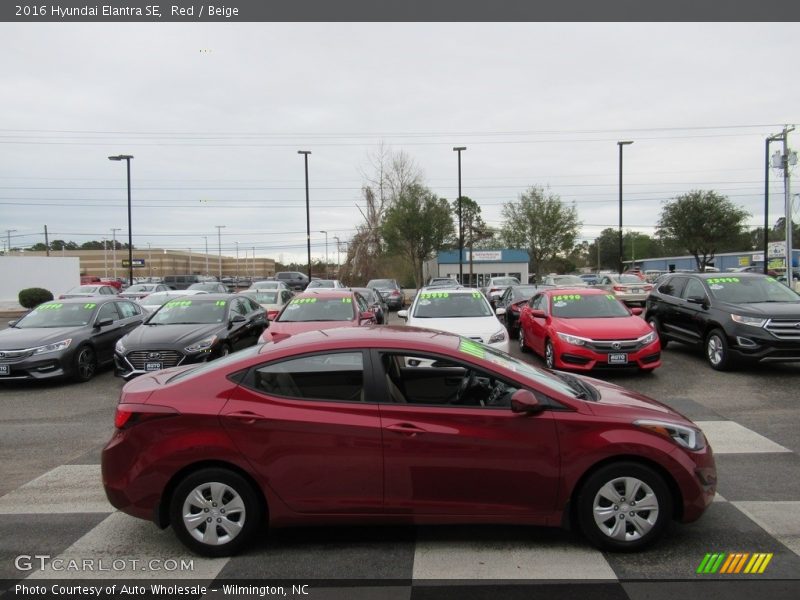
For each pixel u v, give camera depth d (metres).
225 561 3.61
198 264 111.88
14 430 6.93
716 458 5.43
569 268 81.50
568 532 3.93
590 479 3.56
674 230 41.78
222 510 3.62
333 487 3.58
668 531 3.92
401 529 4.01
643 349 8.86
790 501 4.41
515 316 14.45
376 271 47.06
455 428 3.57
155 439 3.60
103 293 27.06
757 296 9.99
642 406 3.83
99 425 7.14
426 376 4.15
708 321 9.94
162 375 4.17
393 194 44.25
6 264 34.84
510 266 50.25
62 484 5.08
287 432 3.57
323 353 3.77
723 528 3.96
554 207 43.97
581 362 8.94
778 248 25.81
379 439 3.55
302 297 11.13
